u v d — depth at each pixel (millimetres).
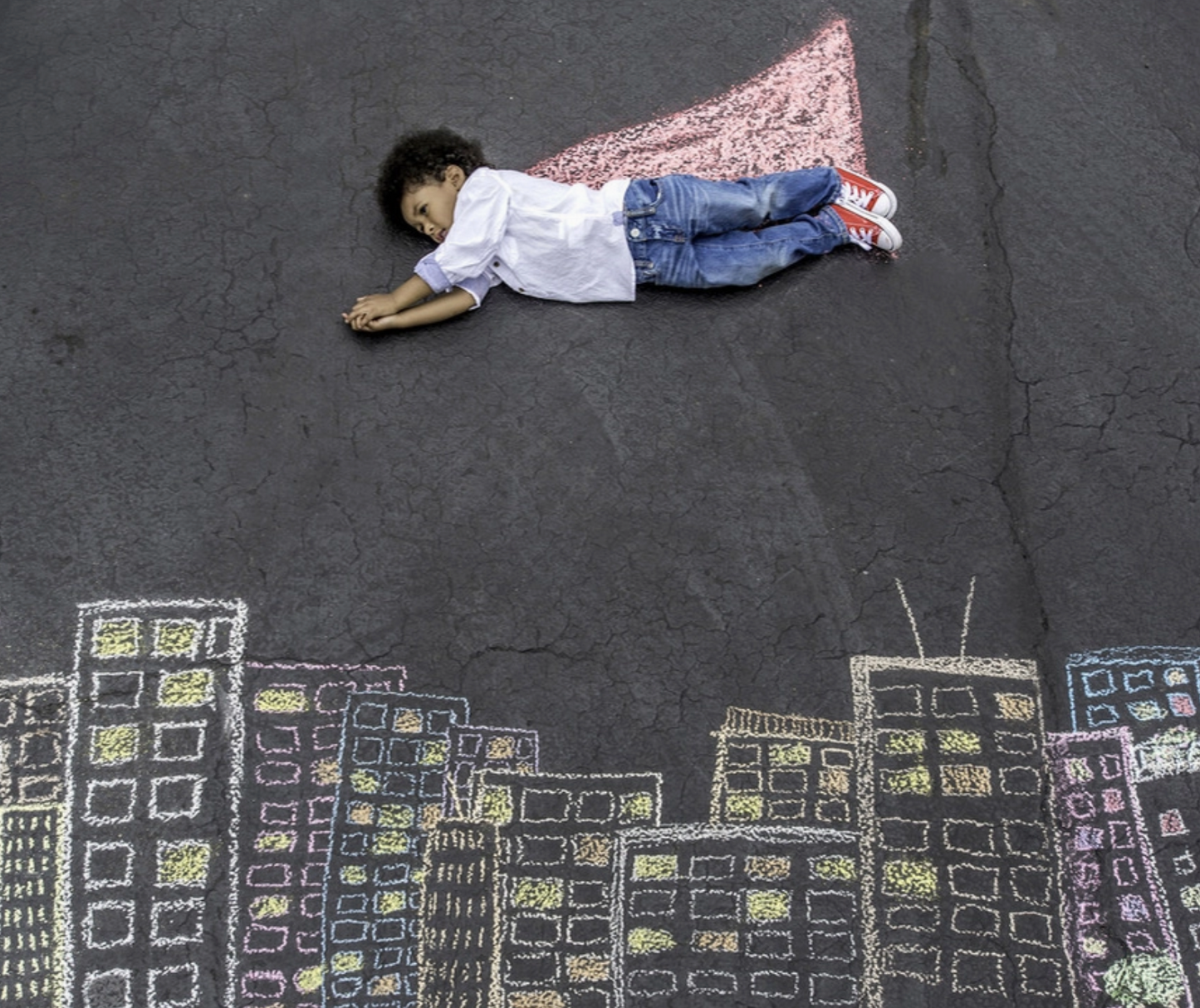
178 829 2797
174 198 3256
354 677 2914
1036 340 3316
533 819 2867
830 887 2867
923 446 3197
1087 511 3170
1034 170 3496
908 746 2959
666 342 3227
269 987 2736
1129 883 2898
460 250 3020
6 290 3152
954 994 2822
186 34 3416
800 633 3020
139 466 3027
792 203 3248
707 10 3586
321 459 3066
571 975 2797
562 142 3420
